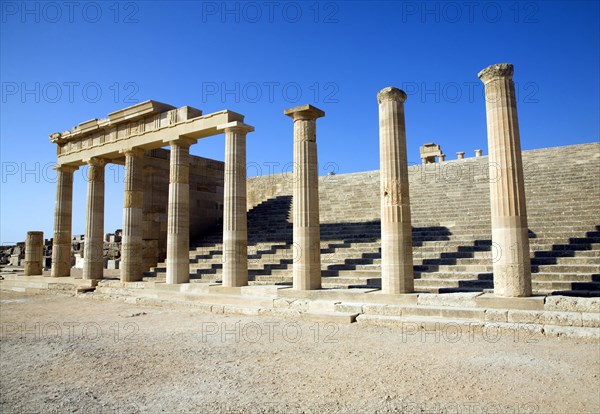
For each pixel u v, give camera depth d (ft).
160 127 64.49
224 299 52.90
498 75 39.86
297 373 26.25
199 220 90.48
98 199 75.56
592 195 58.90
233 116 57.77
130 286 65.72
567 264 45.16
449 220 64.28
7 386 25.54
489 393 21.81
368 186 87.45
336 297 45.80
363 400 21.48
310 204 49.83
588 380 23.13
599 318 32.53
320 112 51.52
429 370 25.82
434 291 43.93
